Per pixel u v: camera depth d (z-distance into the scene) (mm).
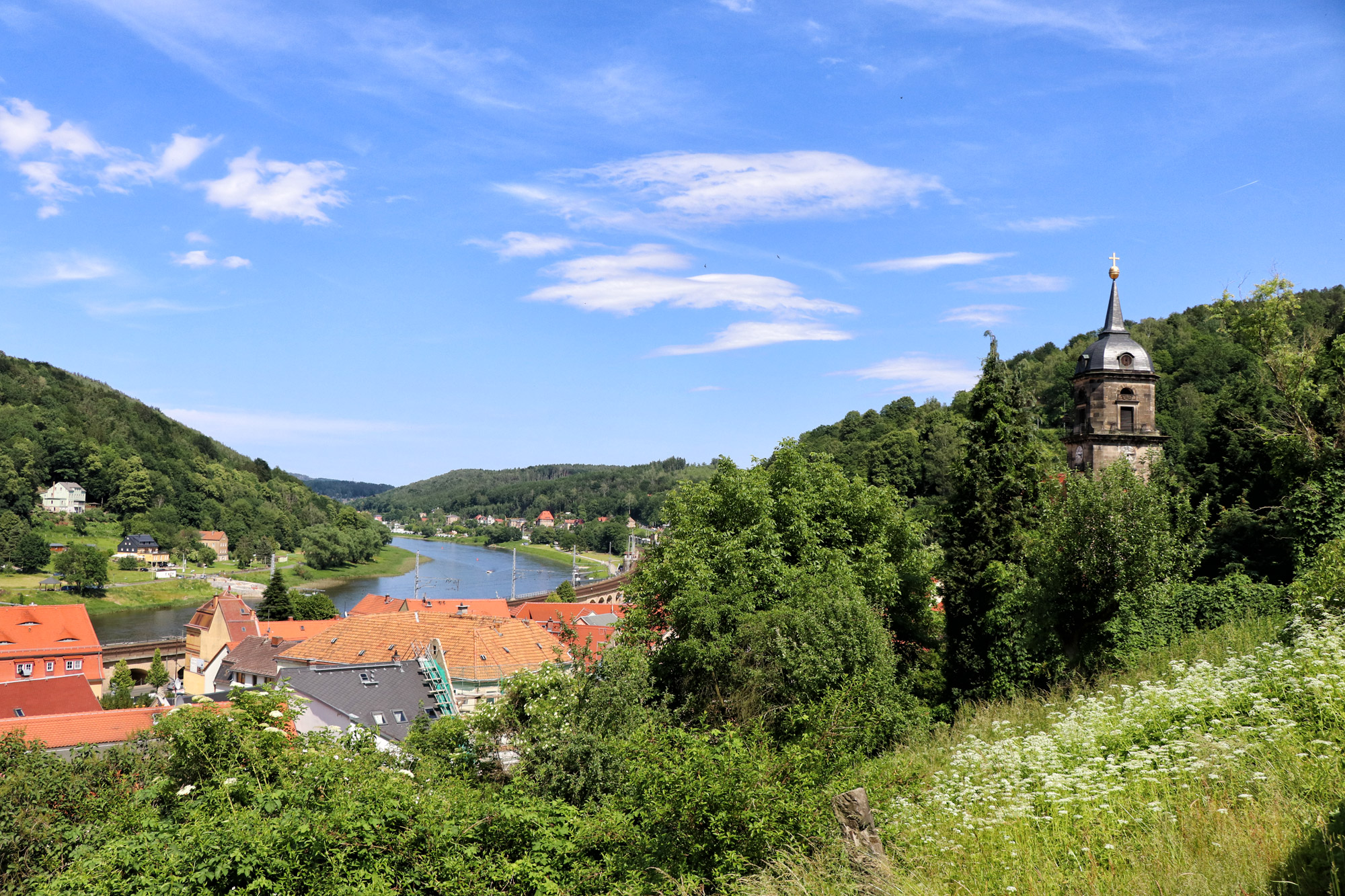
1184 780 11016
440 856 12500
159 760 19609
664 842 11961
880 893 9703
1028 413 40781
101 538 179500
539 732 20031
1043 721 17828
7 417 198500
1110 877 8766
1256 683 13844
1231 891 7738
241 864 11609
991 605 32656
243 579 168375
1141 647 25875
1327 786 9461
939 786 13094
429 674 49531
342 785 14195
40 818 16812
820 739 13289
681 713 25469
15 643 74312
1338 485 27734
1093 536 24625
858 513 34969
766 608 28734
